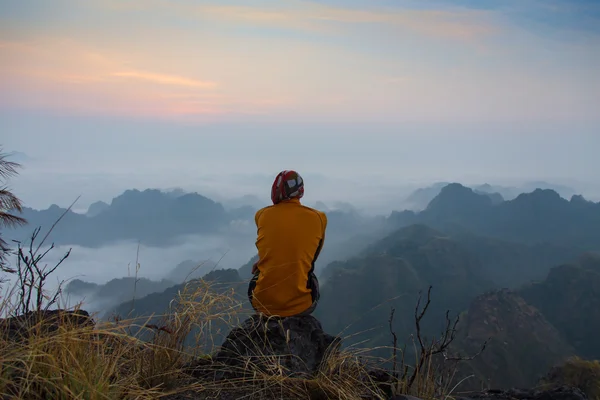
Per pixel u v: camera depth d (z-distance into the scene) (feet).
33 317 9.84
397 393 11.09
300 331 11.84
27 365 8.20
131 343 10.11
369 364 11.69
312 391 10.39
